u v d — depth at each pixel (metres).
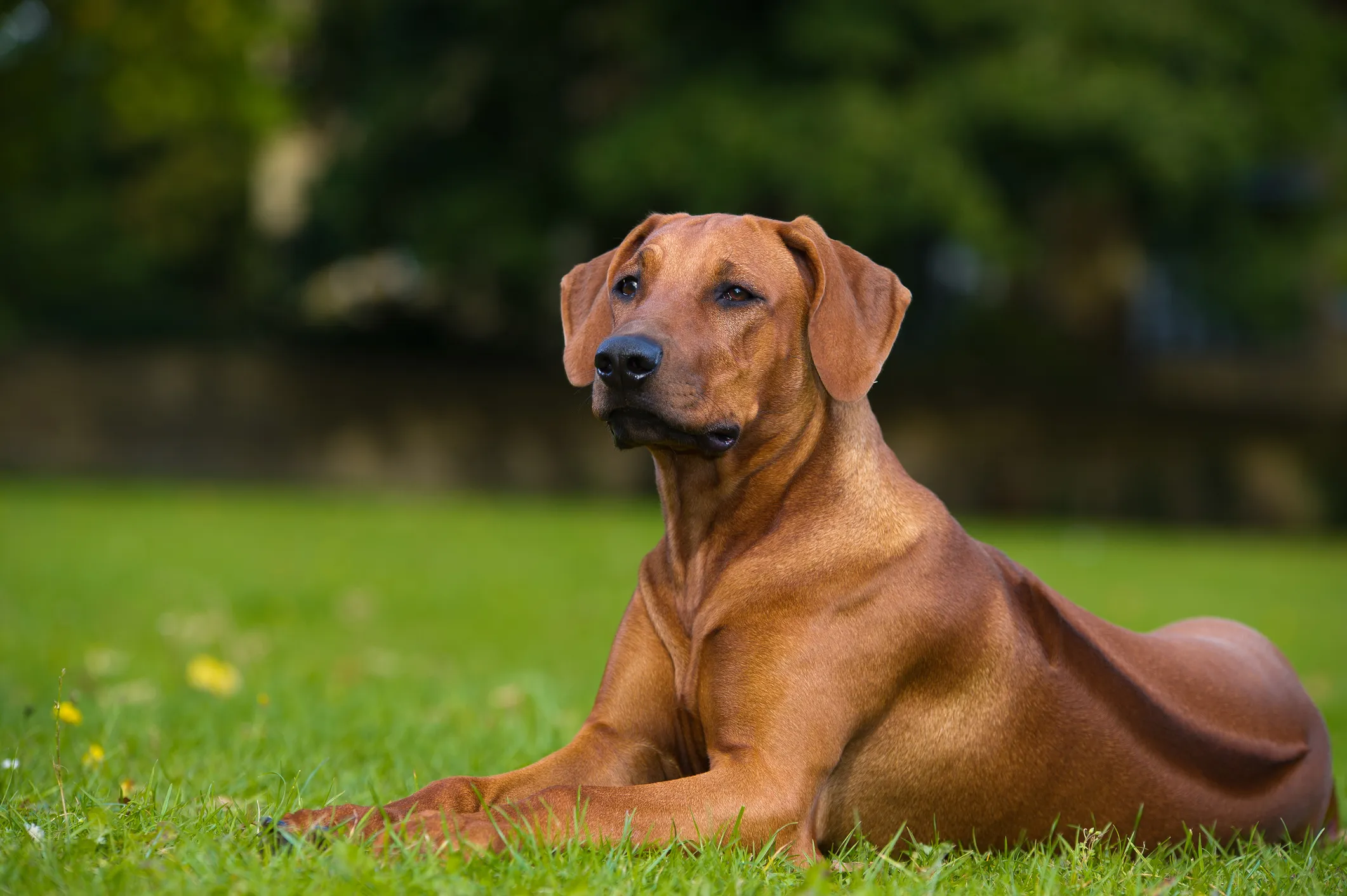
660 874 2.89
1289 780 3.89
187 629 8.37
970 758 3.52
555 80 25.97
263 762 4.34
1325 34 23.70
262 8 19.16
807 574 3.42
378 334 32.72
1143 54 22.33
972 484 21.30
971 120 21.70
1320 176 25.97
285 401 28.11
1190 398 28.72
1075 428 25.47
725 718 3.36
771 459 3.54
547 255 26.06
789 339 3.59
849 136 20.94
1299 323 26.11
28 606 9.06
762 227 3.70
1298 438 25.84
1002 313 27.39
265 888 2.63
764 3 22.91
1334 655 8.98
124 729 4.89
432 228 26.06
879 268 3.73
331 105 30.53
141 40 18.25
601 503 19.66
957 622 3.48
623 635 3.71
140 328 35.16
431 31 26.53
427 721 5.43
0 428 25.09
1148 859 3.39
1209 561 13.79
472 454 24.08
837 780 3.52
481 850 2.91
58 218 35.19
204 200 36.06
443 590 10.63
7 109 19.73
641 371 3.34
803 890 2.79
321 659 7.70
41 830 3.04
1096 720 3.61
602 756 3.55
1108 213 25.45
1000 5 21.84
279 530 14.09
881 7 21.88
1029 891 3.07
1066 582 11.66
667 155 22.06
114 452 23.33
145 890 2.66
